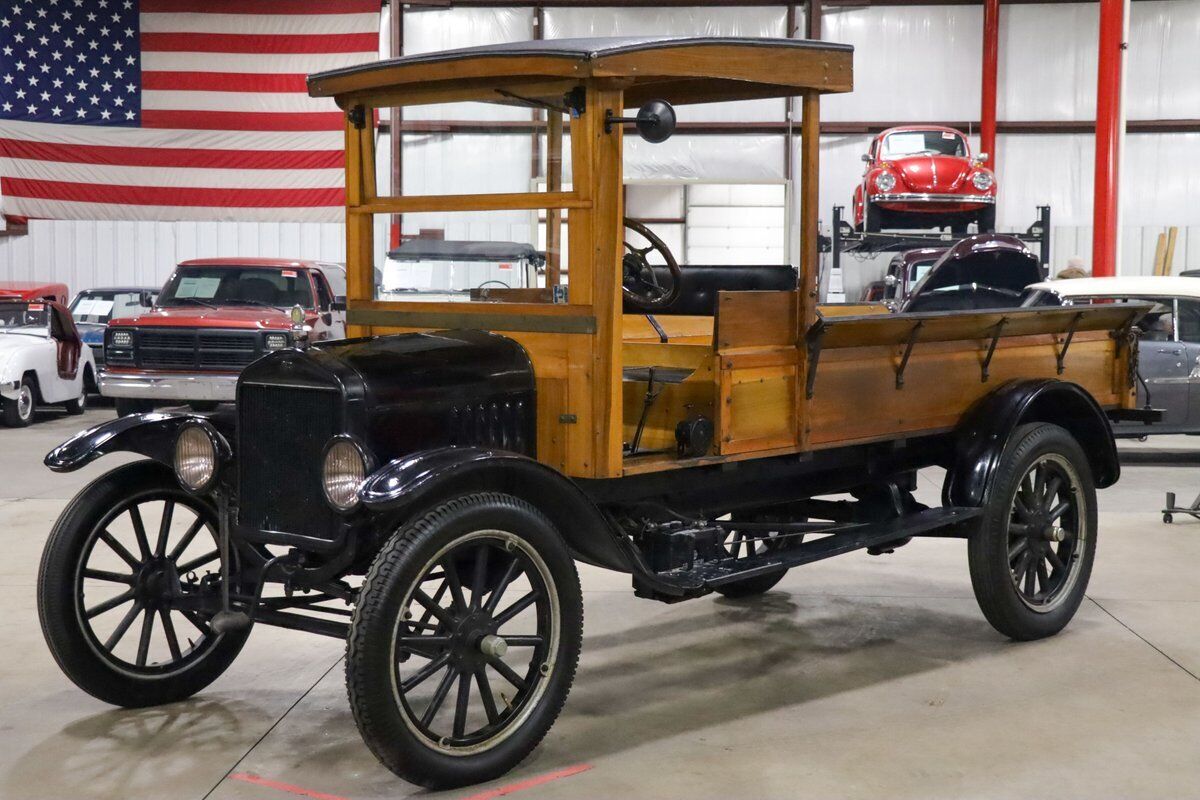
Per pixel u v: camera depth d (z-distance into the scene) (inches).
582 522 139.8
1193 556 253.0
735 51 149.3
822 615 208.5
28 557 252.5
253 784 134.4
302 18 681.6
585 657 183.9
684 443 151.9
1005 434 184.5
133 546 261.3
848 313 230.8
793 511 203.9
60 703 162.4
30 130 676.1
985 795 131.1
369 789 133.0
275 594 227.1
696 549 156.0
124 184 686.5
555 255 150.2
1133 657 182.9
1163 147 692.7
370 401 134.6
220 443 146.5
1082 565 197.9
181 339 442.9
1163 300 383.6
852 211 688.4
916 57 701.9
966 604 216.2
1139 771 137.9
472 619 133.6
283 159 687.1
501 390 144.4
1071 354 206.7
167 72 681.6
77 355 550.9
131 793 132.0
